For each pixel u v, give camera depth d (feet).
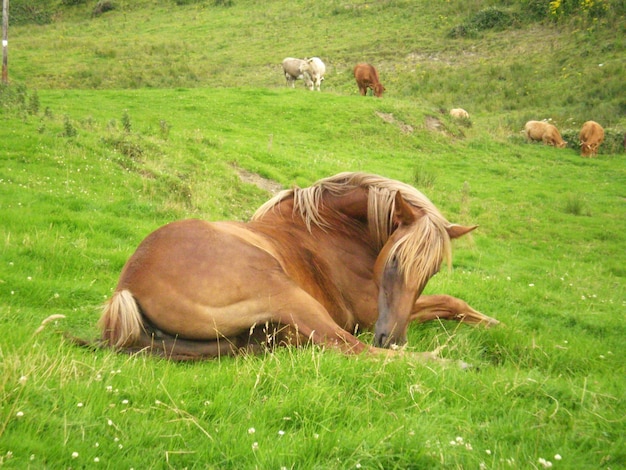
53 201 37.37
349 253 19.66
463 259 44.42
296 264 18.08
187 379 14.23
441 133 95.91
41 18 211.20
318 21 174.60
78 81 128.16
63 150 48.96
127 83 127.24
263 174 62.28
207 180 54.70
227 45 161.38
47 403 12.17
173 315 15.75
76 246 28.45
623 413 14.42
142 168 51.11
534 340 20.49
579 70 128.26
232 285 15.92
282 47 156.87
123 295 15.79
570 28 146.20
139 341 16.11
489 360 20.02
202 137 67.72
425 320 21.30
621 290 41.47
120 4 213.05
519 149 96.63
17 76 130.41
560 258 53.16
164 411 12.67
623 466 12.23
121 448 11.20
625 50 131.85
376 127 91.25
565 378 18.44
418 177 71.15
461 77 131.85
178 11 200.23
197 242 16.25
